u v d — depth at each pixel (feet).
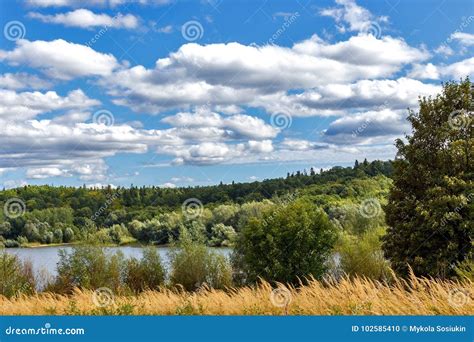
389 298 40.50
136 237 140.26
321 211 121.49
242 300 46.60
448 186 95.86
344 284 44.57
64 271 100.73
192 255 109.81
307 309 42.60
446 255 91.30
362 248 106.01
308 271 112.47
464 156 98.94
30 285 98.48
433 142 104.58
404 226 97.81
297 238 113.91
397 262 97.55
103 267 103.40
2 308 52.37
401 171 106.01
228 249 131.23
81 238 105.29
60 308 49.70
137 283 105.60
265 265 114.11
